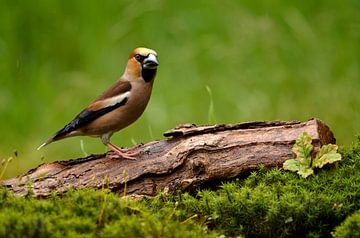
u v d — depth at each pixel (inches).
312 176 316.8
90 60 610.2
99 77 600.4
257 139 328.5
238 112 558.6
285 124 334.6
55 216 273.7
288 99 555.8
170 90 582.2
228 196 299.4
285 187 307.3
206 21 615.5
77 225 268.1
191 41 610.5
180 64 596.7
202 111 564.7
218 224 299.7
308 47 579.8
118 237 265.0
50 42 618.2
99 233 268.1
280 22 597.9
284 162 323.0
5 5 627.2
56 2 626.5
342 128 523.5
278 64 577.9
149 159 329.1
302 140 321.7
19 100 586.2
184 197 311.7
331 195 301.7
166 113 562.3
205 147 325.4
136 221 271.7
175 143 333.4
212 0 617.6
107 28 618.2
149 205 311.3
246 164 324.2
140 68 359.9
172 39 615.8
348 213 295.4
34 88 594.6
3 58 607.8
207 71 590.2
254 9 609.3
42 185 325.1
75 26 621.0
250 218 296.5
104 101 360.2
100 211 278.7
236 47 593.6
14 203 284.2
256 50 588.1
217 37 606.9
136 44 617.6
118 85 363.9
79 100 583.8
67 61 612.7
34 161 536.7
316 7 603.8
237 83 576.4
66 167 334.0
